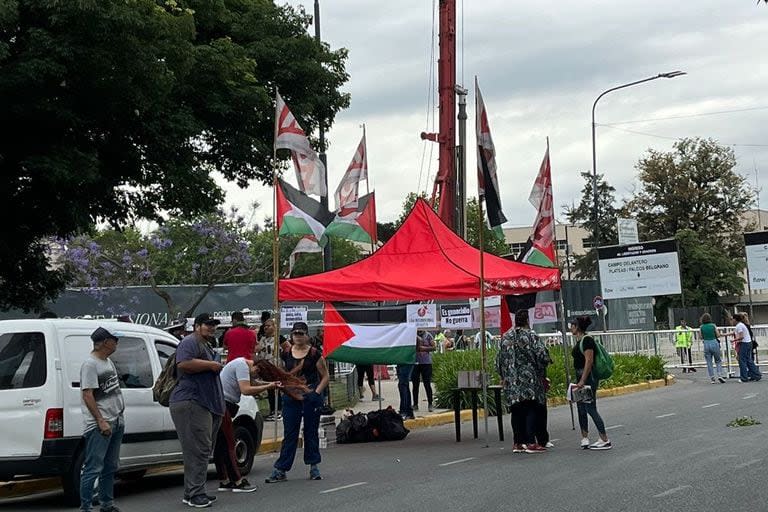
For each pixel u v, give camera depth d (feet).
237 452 40.73
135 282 138.31
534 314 53.78
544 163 55.83
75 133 55.57
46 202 57.57
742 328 87.04
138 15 51.42
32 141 54.29
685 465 38.50
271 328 61.62
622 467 38.78
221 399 34.19
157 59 53.72
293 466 44.42
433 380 74.13
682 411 61.72
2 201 56.49
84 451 34.04
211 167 71.67
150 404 37.83
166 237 143.13
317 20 76.13
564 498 32.01
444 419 63.57
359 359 52.13
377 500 33.22
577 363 45.68
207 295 118.42
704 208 221.46
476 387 50.49
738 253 220.64
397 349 51.80
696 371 105.81
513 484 35.55
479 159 49.93
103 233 145.59
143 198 65.51
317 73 73.31
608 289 119.03
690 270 210.38
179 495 37.37
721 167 220.43
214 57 63.31
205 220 137.39
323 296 51.96
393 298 51.44
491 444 50.14
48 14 49.96
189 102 64.75
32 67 48.62
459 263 53.72
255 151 68.80
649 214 223.10
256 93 66.23
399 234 55.52
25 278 66.23
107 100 53.62
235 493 36.37
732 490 32.32
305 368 39.83
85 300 112.06
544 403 45.55
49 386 33.78
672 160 222.28
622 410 65.31
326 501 33.50
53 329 34.53
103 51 50.67
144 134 59.26
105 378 31.50
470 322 55.42
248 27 71.77
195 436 33.30
